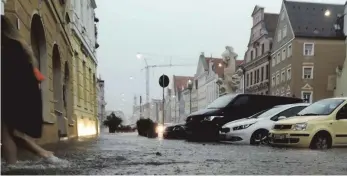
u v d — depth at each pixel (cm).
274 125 1191
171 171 525
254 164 628
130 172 507
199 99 9888
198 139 1620
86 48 2580
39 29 1128
